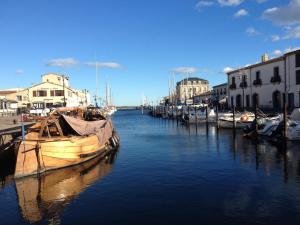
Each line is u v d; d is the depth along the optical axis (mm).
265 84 64375
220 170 20375
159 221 12539
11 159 22406
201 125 57625
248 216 12758
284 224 11992
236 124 46219
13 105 75125
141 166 22297
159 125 65500
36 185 17688
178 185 17219
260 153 26062
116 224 12398
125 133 48656
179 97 160125
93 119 36375
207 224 12141
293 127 30719
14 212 13875
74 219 12977
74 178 19078
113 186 17328
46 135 22797
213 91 107625
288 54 56969
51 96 89312
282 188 16156
